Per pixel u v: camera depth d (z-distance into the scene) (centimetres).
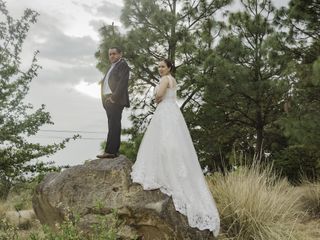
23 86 1033
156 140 604
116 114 652
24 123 1015
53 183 627
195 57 1636
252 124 1778
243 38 1780
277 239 616
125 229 567
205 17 1809
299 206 884
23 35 1031
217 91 1572
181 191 575
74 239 407
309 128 1148
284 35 1521
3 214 808
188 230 559
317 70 1020
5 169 998
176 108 620
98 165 626
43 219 667
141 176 596
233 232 636
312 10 1425
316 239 693
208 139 1695
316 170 1434
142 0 1681
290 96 1348
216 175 784
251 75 1662
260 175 769
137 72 1702
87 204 587
